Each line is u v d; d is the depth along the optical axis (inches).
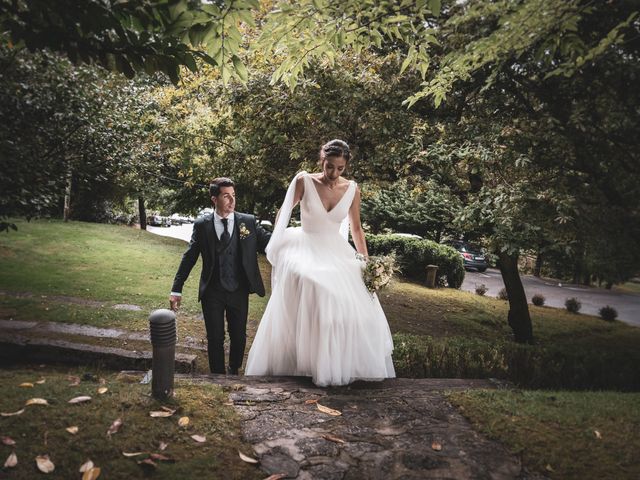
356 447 91.7
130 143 404.5
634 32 206.2
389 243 706.2
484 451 91.6
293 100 300.5
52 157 307.6
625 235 254.8
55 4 80.6
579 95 270.4
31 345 210.8
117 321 283.0
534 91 285.0
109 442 83.1
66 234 621.0
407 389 129.1
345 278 135.8
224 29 88.1
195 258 161.8
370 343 135.3
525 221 266.4
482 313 542.3
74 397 99.5
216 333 158.9
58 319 272.5
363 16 119.0
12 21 84.2
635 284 1294.3
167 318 102.0
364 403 114.3
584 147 266.7
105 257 512.4
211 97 368.2
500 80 284.0
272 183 449.1
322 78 294.8
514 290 427.5
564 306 765.3
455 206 338.3
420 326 429.4
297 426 99.5
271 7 289.4
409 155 316.5
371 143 339.9
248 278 160.2
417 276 706.2
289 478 79.7
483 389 128.7
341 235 146.2
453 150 289.7
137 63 90.0
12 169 244.2
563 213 243.4
